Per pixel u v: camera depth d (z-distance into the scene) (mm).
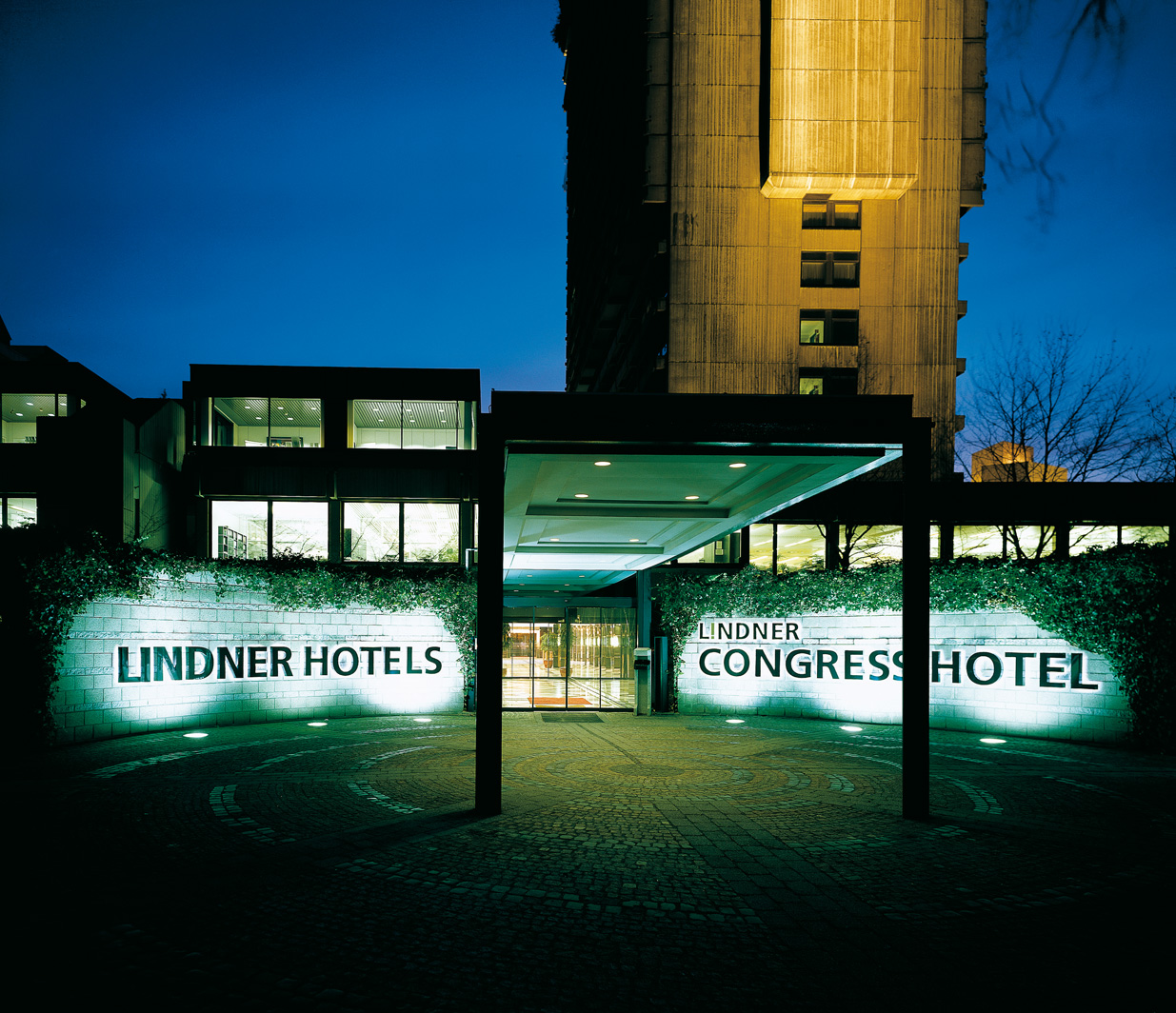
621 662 19922
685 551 17391
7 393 28141
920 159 34656
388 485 27156
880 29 34125
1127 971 4332
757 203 34625
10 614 11492
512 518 13172
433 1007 3846
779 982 4176
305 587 16688
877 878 5898
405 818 7590
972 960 4473
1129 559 12727
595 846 6664
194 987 4004
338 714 17125
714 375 34094
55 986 3994
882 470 28844
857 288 34562
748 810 8078
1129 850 6672
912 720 7898
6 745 11406
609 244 42938
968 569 15141
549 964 4352
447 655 18547
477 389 28281
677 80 34844
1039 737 13961
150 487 26797
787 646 17984
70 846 6500
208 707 14961
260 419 27516
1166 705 12195
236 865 6008
